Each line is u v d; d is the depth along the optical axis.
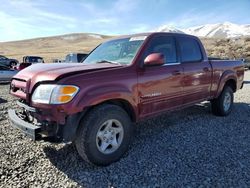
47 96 3.27
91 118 3.38
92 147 3.41
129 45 4.46
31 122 3.66
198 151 4.11
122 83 3.72
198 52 5.45
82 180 3.24
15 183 3.14
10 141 4.48
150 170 3.48
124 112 3.77
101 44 5.27
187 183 3.15
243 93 9.98
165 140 4.61
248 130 5.21
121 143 3.77
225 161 3.74
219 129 5.26
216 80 5.85
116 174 3.39
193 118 6.09
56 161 3.75
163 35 4.67
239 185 3.09
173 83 4.59
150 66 4.07
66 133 3.25
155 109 4.34
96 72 3.54
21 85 3.68
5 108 7.14
